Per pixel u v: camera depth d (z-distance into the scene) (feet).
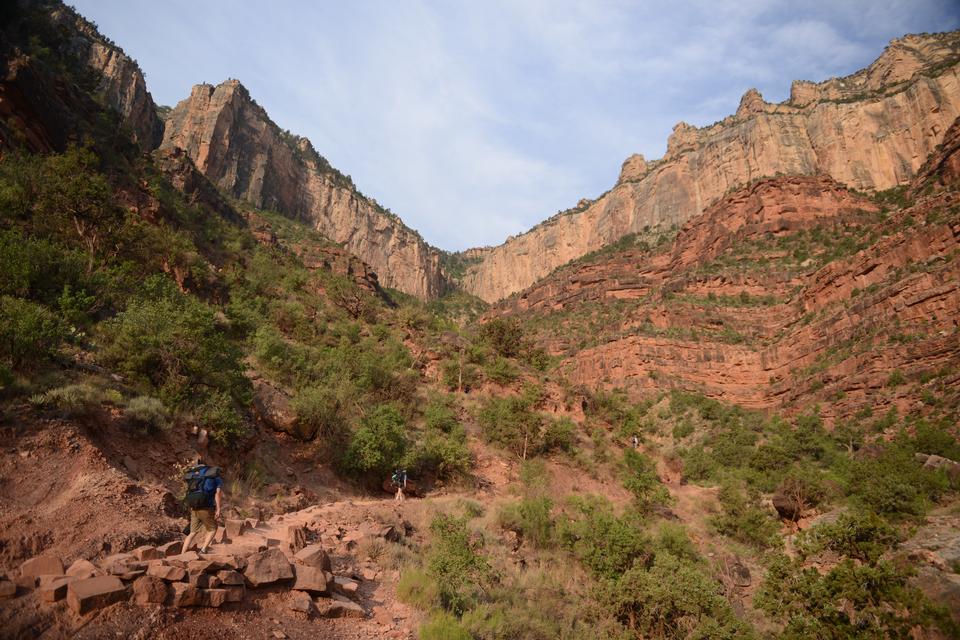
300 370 87.51
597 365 292.20
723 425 214.07
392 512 50.80
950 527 82.43
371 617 25.93
